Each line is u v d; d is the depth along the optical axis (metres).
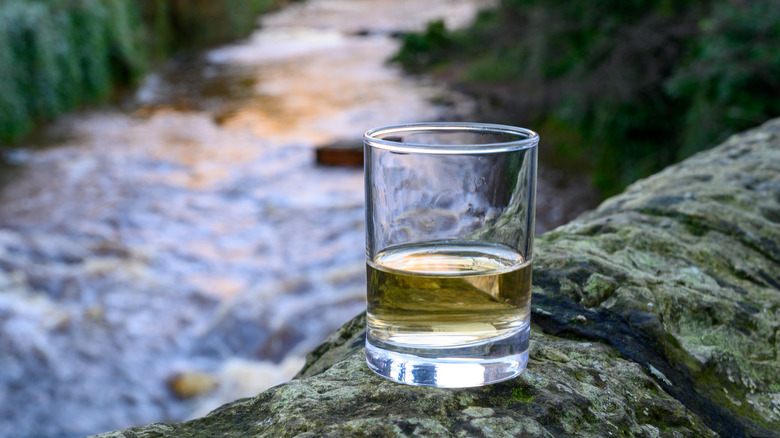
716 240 1.17
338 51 20.20
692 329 0.92
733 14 6.14
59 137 10.94
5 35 10.83
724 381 0.85
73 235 7.25
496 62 13.80
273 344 5.39
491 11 12.95
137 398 4.83
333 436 0.61
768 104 6.08
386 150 0.66
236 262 6.79
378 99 13.74
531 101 10.20
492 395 0.69
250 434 0.65
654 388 0.77
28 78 11.42
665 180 1.51
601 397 0.71
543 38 9.29
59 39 12.35
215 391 4.93
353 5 32.25
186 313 5.86
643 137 7.91
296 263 6.72
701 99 6.39
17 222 7.50
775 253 1.17
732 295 1.01
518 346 0.70
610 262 1.02
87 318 5.71
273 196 8.59
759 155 1.66
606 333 0.85
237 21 23.22
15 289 5.99
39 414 4.59
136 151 10.34
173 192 8.66
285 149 10.59
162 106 13.38
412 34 17.53
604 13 8.14
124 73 14.80
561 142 9.36
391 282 0.69
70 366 5.08
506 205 0.68
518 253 0.69
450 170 0.66
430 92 14.10
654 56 7.67
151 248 7.04
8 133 10.47
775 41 6.00
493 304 0.69
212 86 15.29
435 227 0.68
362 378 0.73
